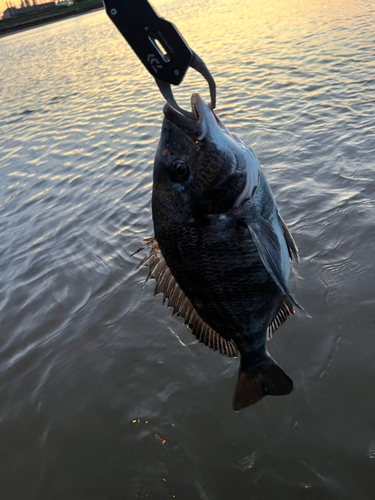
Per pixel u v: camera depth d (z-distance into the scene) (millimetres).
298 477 485
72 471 546
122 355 690
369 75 1726
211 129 368
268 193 420
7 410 641
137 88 2584
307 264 751
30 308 840
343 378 564
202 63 328
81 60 4355
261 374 447
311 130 1325
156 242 432
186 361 660
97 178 1378
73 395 643
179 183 374
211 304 415
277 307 448
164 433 568
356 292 672
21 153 1855
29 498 527
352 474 471
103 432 585
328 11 3535
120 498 509
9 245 1098
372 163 1030
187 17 5539
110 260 921
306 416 539
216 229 384
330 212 871
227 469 514
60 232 1093
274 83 1948
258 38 3180
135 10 296
